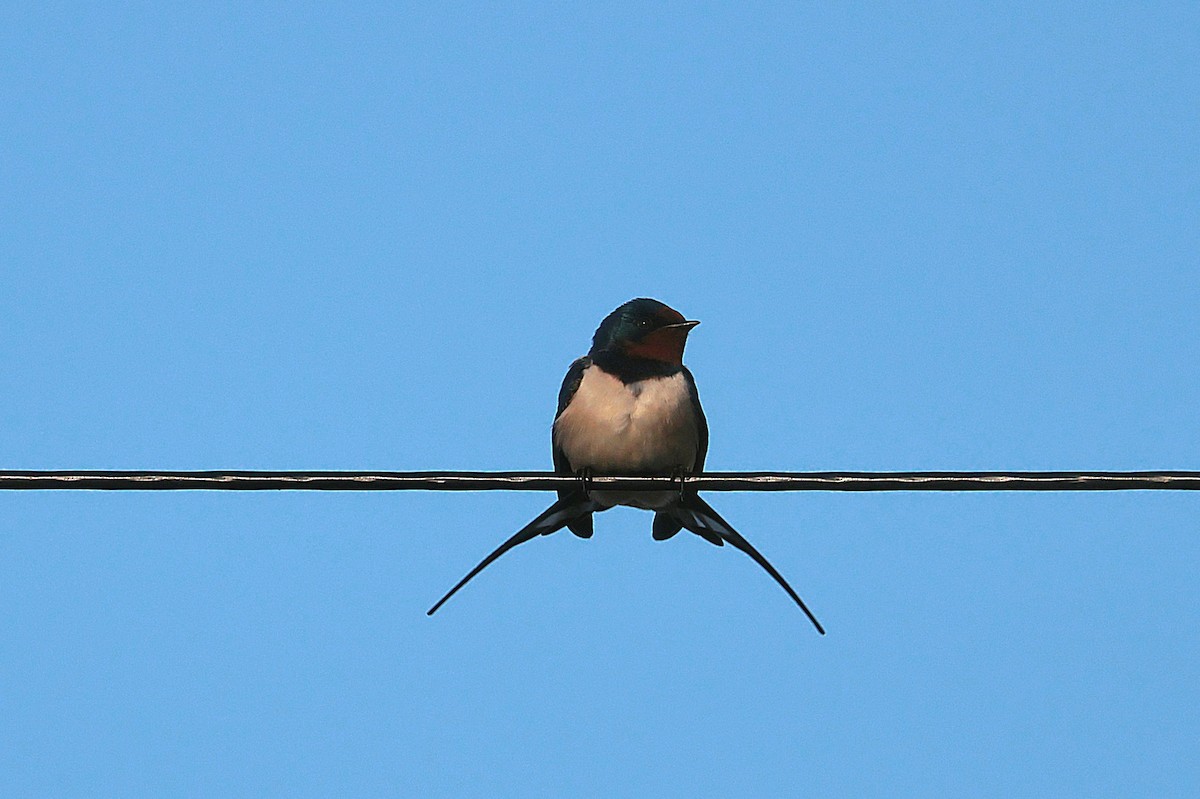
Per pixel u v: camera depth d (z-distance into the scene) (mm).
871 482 10812
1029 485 10625
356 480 10734
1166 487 10484
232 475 10617
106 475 10477
